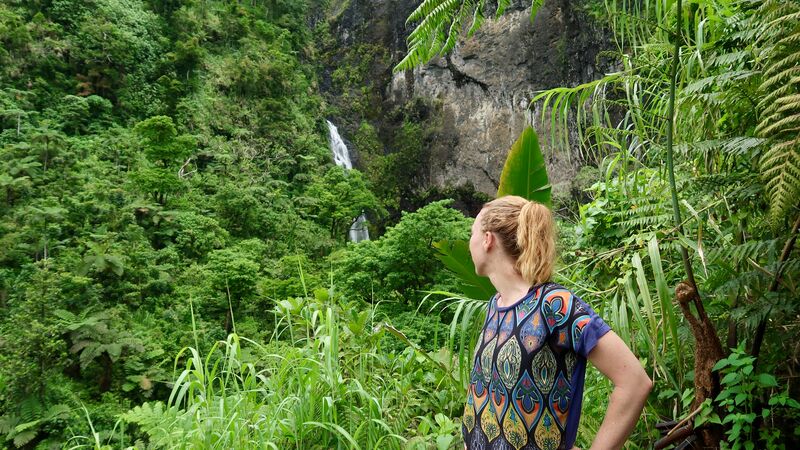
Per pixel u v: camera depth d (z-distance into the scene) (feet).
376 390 6.83
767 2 4.02
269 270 57.82
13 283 44.50
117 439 23.88
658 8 5.27
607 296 5.51
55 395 31.94
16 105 72.84
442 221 41.32
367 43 123.24
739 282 4.62
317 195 92.07
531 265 3.34
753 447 4.42
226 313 47.37
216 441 5.48
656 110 6.02
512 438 3.17
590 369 6.33
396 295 41.57
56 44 82.64
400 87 116.78
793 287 4.50
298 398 5.84
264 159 96.07
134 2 100.73
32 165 57.88
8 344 31.68
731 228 5.35
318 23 133.28
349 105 120.26
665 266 6.43
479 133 106.73
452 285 39.47
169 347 40.75
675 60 4.84
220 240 64.85
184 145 76.38
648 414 5.65
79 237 51.42
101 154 73.51
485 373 3.41
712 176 5.05
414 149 110.83
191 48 96.53
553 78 97.86
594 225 8.06
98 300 40.68
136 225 56.34
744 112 5.03
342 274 43.14
